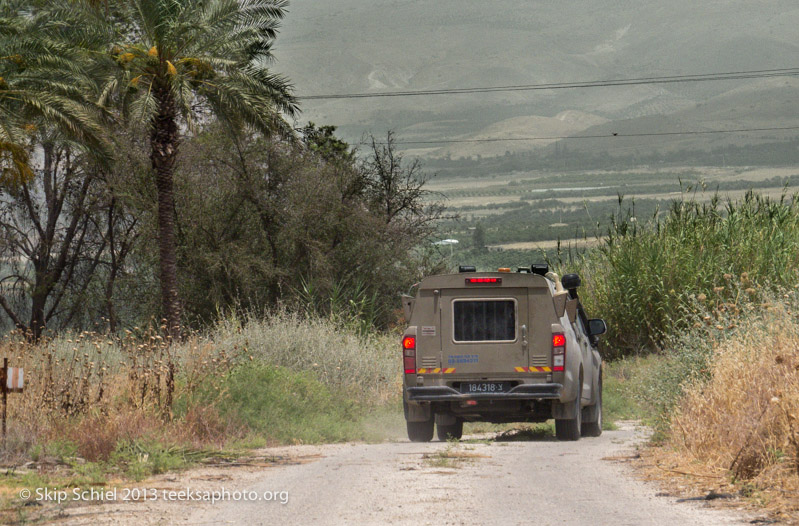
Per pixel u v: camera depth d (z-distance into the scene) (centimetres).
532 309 4897
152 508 2828
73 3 11006
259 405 5700
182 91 11131
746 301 5344
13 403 4675
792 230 10388
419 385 4934
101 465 3769
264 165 15412
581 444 4800
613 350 10850
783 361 3541
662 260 10438
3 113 10456
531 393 4822
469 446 4650
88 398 4775
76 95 11381
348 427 6112
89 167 15538
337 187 16038
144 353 5850
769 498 2716
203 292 14550
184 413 4997
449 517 2553
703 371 4525
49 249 17262
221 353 6444
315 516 2620
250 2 12050
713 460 3438
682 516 2531
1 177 10994
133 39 12069
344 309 13150
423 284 4953
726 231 10525
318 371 7975
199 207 14550
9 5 10862
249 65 12512
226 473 3662
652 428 5147
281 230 15150
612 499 2823
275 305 14638
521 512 2614
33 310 17262
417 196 17712
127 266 16662
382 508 2711
